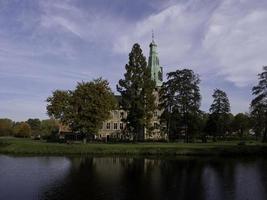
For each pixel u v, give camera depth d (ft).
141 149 267.80
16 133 583.99
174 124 354.74
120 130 464.65
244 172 177.88
